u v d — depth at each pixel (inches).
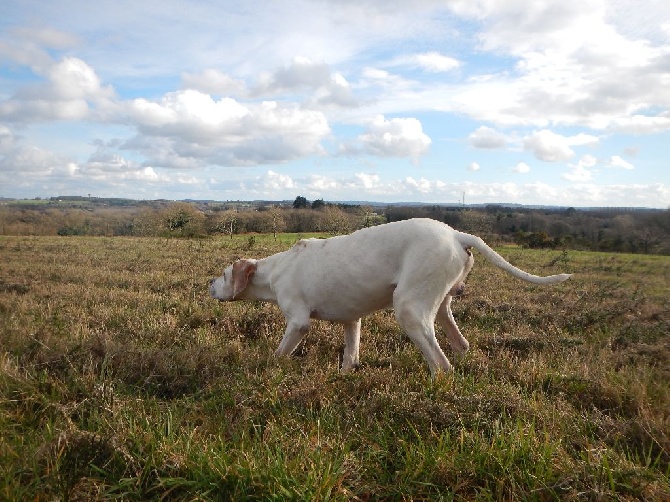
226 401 154.3
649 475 111.2
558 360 213.3
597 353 231.0
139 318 261.7
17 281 403.2
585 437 132.0
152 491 110.1
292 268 212.1
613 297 415.8
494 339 244.7
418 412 140.6
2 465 113.8
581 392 172.6
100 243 1000.2
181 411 149.6
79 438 119.3
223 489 108.4
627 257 1085.8
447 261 182.2
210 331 246.4
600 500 104.7
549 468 113.7
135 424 130.6
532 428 126.3
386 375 179.0
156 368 178.1
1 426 131.6
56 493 105.7
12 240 1045.2
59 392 151.9
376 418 143.5
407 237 185.6
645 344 233.1
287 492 102.3
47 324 236.1
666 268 802.8
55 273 459.5
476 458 117.8
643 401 157.5
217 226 1665.8
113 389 153.6
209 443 123.8
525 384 177.9
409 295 182.9
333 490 107.3
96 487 108.4
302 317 208.7
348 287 195.8
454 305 331.9
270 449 122.3
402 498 110.6
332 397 159.0
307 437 127.0
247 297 240.4
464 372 196.2
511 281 513.7
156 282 413.4
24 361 174.7
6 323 229.5
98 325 249.3
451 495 109.1
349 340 211.9
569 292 426.6
